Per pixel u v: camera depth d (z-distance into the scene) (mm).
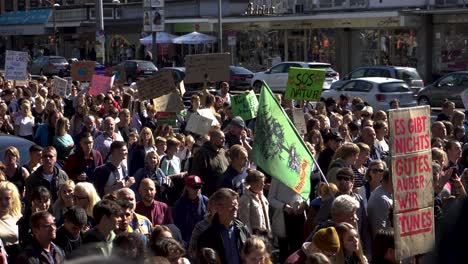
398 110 9383
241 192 11805
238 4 71438
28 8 100000
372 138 15484
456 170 13938
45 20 87250
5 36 94250
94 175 12758
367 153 12922
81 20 82312
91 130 16766
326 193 10984
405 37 55438
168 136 16281
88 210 10109
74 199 10234
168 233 8391
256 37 66000
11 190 10070
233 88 52375
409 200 9398
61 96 27469
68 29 84812
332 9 61344
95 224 8852
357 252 8898
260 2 67500
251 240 8086
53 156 12297
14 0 105125
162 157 14602
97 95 24078
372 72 43594
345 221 9398
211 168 13164
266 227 11047
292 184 11227
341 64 60062
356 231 8859
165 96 21375
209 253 8562
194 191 11211
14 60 29656
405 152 9414
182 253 7645
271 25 63562
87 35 81938
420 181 9508
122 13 79438
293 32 63250
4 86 29469
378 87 37281
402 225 9328
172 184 13430
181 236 10789
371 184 11883
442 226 3359
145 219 10297
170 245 7574
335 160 12312
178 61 71125
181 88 25766
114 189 11984
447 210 3381
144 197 10930
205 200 11359
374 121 18672
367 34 58250
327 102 24797
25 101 20391
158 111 21297
